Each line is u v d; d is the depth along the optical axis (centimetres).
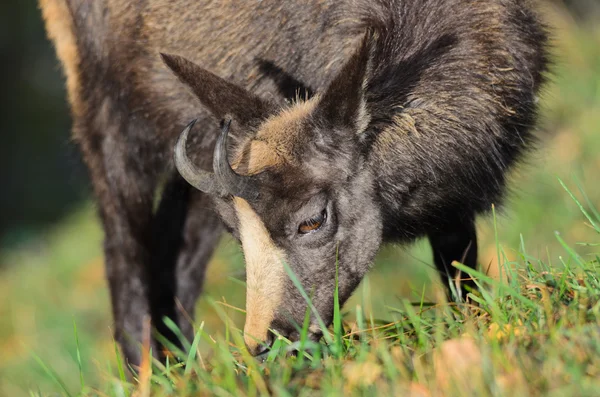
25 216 3130
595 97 1997
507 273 862
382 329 869
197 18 1095
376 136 942
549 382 661
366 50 872
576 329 716
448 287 1030
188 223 1257
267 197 866
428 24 991
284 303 886
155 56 1131
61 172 3394
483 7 1001
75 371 1655
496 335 746
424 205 1006
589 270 831
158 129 1164
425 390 691
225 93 915
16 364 1888
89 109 1206
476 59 987
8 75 4050
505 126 1023
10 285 2531
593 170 1761
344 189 913
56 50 1266
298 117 905
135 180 1201
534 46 1047
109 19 1160
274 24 1053
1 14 4175
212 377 785
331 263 910
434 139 973
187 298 1265
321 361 784
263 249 881
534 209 1639
